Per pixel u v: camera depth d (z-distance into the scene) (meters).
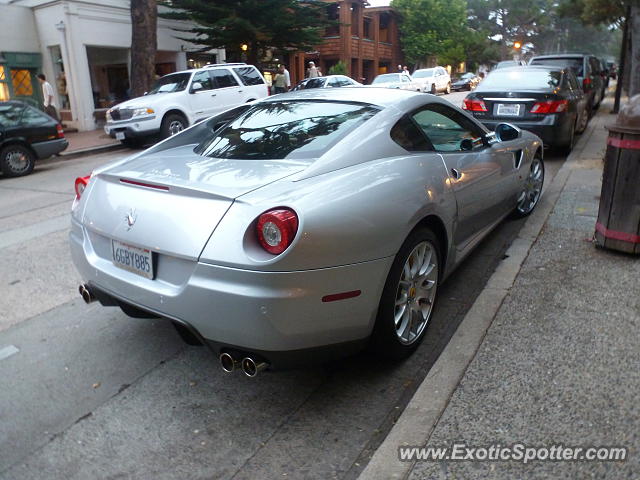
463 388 2.67
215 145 3.38
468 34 53.50
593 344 2.98
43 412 2.82
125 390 2.99
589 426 2.35
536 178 5.51
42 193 8.88
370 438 2.52
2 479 2.36
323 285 2.41
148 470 2.39
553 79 8.52
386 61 44.50
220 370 3.17
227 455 2.46
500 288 3.75
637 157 3.95
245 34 21.33
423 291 3.17
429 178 3.14
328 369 3.09
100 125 18.92
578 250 4.37
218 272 2.38
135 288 2.70
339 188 2.59
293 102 3.66
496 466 2.17
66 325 3.81
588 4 19.83
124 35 19.30
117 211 2.85
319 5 23.33
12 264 5.16
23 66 18.34
